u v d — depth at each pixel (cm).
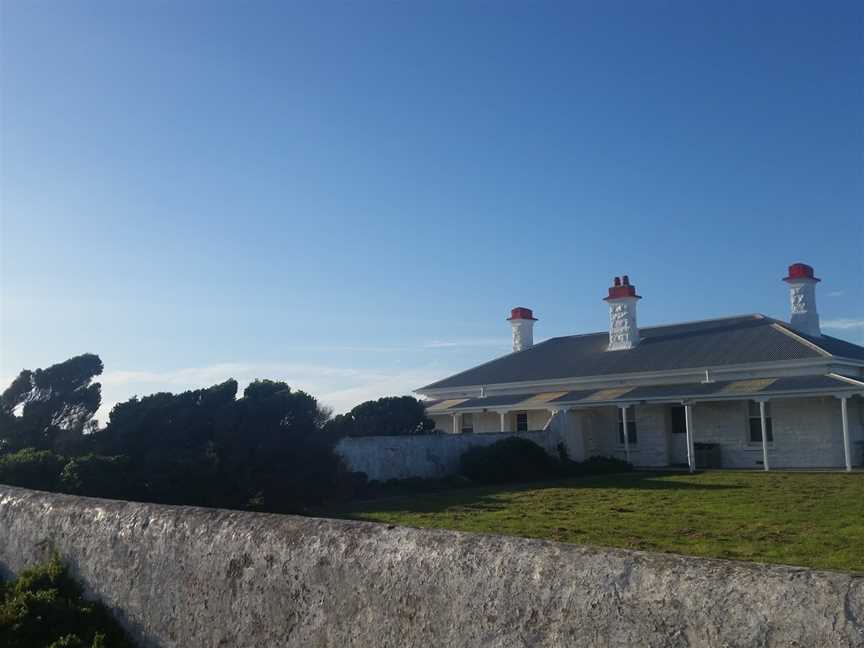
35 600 655
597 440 3170
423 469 2369
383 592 452
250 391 1723
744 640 309
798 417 2697
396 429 2781
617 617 350
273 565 524
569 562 379
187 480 1481
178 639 584
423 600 431
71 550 712
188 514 618
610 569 362
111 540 670
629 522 1345
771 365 2802
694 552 1019
